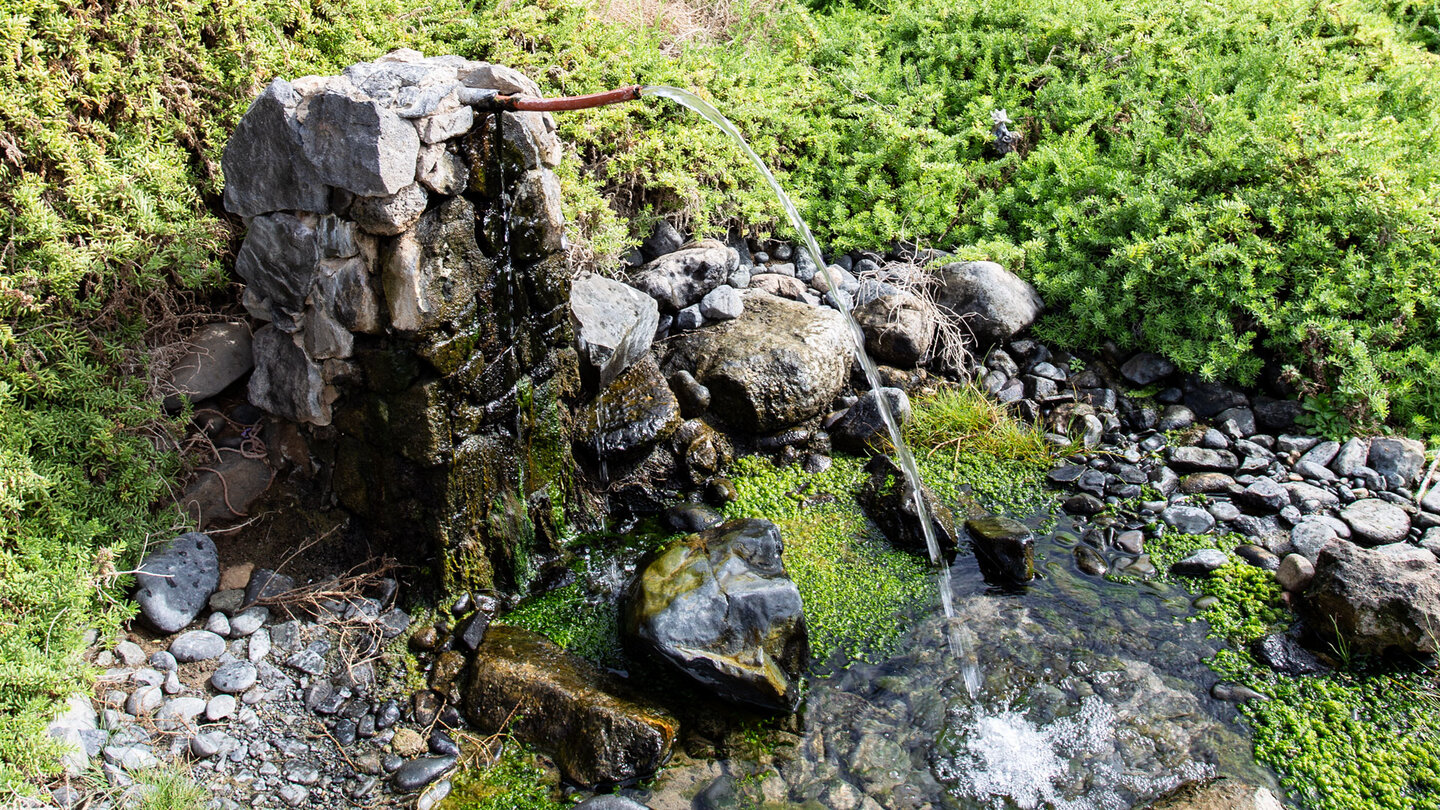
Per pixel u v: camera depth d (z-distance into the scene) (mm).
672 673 3623
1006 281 5426
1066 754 3439
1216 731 3510
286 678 3525
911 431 5023
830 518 4543
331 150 3189
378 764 3273
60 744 2971
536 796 3203
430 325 3424
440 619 3779
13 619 3273
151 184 3902
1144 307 5270
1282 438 4875
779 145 6086
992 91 6469
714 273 5188
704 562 3738
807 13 6895
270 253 3512
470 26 5184
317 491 3953
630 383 4637
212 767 3191
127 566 3617
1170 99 6102
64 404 3732
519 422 3906
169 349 3904
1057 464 4879
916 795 3281
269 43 4371
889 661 3818
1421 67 6379
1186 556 4309
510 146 3580
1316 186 5125
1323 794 3270
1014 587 4191
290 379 3719
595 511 4422
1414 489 4551
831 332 5055
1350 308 4914
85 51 3910
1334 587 3793
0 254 3592
